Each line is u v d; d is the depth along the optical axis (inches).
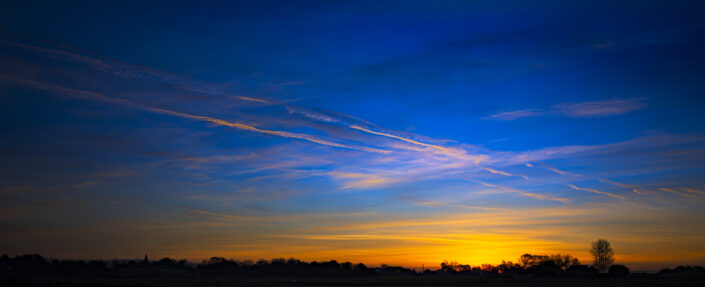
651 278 6427.2
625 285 4397.1
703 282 5012.3
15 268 6131.9
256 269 7834.6
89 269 6515.8
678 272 7637.8
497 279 6958.7
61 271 6186.0
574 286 4320.9
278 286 4434.1
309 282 5541.3
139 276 6353.3
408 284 5206.7
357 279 6865.2
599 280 5856.3
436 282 5738.2
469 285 4849.9
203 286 4121.6
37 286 3772.1
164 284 4377.5
